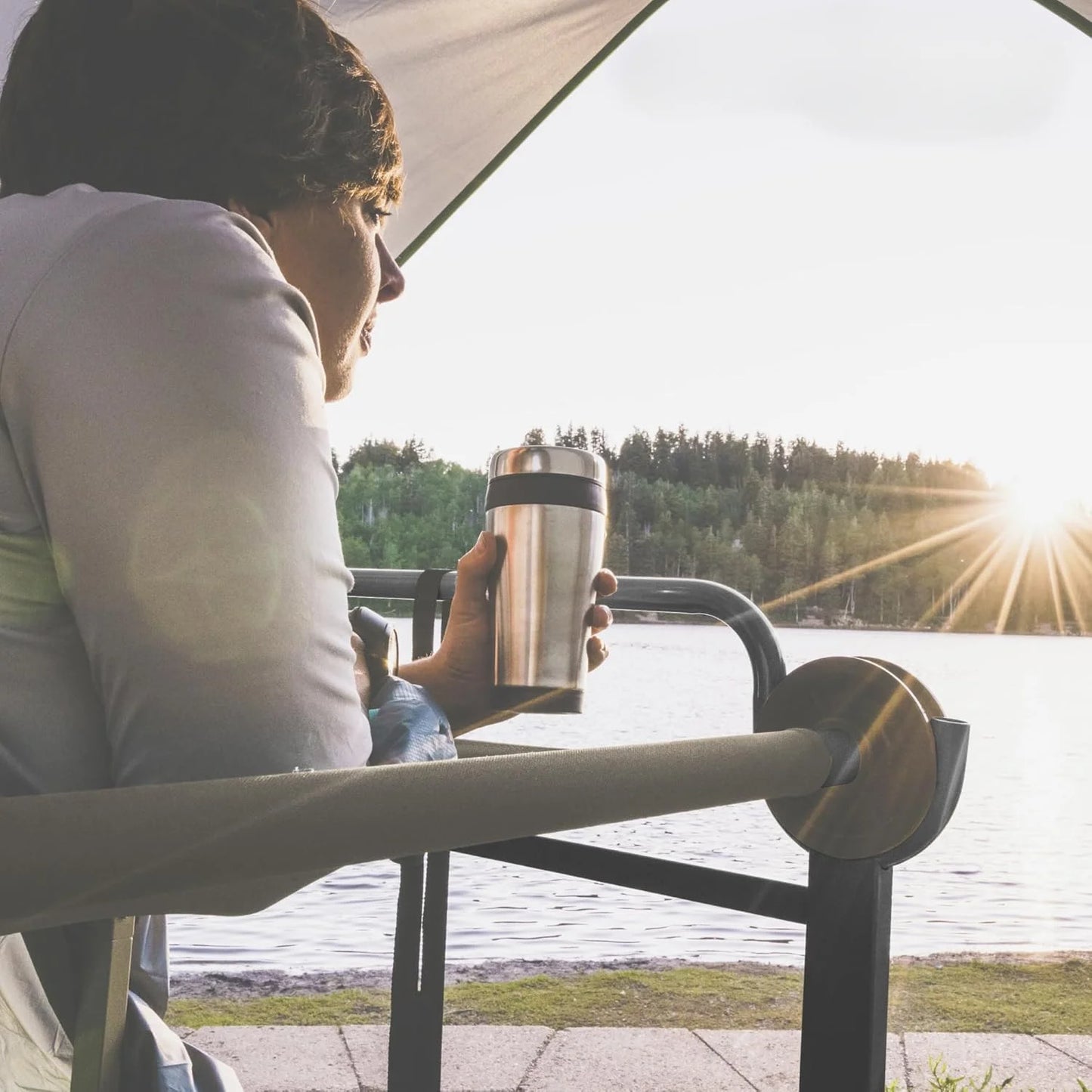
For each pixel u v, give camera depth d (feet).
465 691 3.08
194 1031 11.25
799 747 2.17
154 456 1.83
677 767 1.76
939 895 22.70
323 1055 10.53
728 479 164.45
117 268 1.91
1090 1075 11.00
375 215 2.69
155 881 1.13
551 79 7.79
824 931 2.51
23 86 2.41
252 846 1.19
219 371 1.89
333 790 1.27
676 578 3.21
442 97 7.69
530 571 2.94
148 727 1.84
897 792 2.43
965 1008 13.65
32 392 1.88
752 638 3.06
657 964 16.30
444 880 3.92
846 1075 2.47
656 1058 11.01
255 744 1.85
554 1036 11.63
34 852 1.05
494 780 1.45
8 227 2.03
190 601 1.82
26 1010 2.28
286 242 2.48
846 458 166.81
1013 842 29.17
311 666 1.92
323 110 2.43
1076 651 148.15
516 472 3.02
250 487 1.87
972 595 170.19
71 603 1.89
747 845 25.85
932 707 2.50
